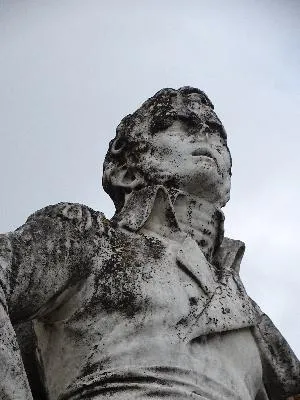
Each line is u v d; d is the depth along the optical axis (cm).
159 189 392
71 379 351
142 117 422
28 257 347
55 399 354
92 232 368
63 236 359
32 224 358
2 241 346
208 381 351
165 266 370
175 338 352
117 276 360
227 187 416
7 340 322
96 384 342
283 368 394
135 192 400
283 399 399
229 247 421
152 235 384
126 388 339
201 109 421
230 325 369
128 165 416
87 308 356
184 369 347
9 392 315
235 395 356
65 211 366
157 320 354
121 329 351
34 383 378
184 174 402
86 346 352
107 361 346
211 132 416
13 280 341
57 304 358
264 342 390
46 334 365
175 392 339
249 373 377
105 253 366
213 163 404
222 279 388
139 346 347
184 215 400
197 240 399
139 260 368
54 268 352
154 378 341
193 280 375
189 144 407
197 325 359
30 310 351
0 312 326
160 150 408
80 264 359
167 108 417
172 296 360
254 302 404
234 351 372
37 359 372
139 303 355
